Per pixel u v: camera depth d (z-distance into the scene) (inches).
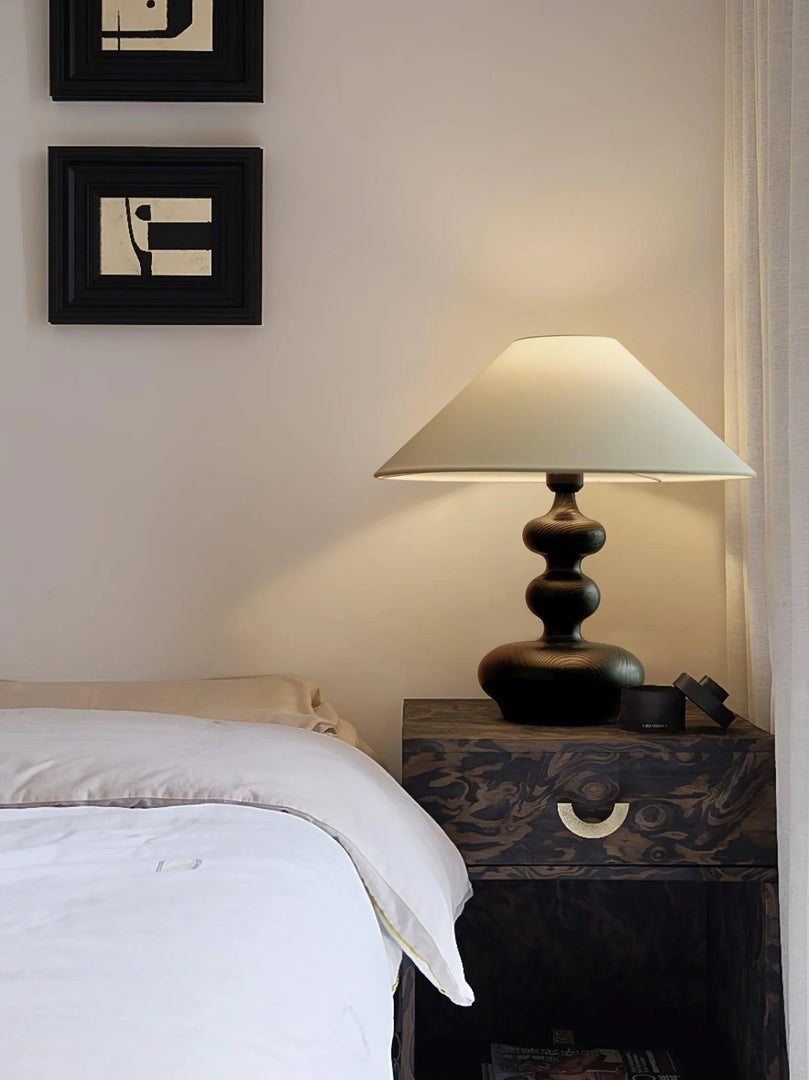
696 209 76.8
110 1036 26.4
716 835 61.1
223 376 77.4
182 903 35.9
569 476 67.7
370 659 77.4
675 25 76.7
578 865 61.6
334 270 77.2
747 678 73.5
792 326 56.6
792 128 57.1
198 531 77.6
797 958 55.9
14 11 76.8
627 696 63.8
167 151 75.8
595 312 76.9
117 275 76.4
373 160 77.1
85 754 51.1
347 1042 33.1
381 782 55.7
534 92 76.9
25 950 31.4
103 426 77.4
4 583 77.7
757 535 68.9
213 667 77.7
